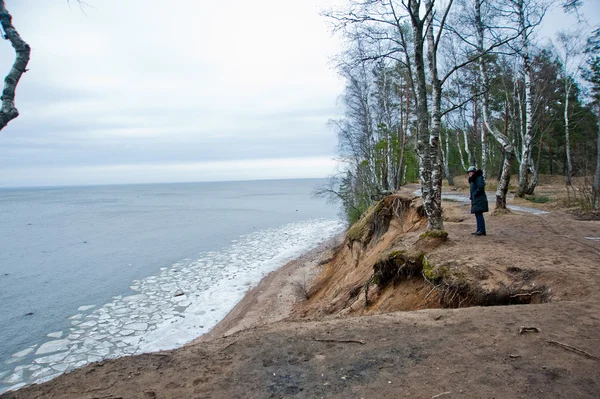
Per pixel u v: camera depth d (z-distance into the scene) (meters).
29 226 52.22
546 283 5.97
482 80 16.94
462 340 4.13
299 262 25.81
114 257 30.11
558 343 3.78
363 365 3.71
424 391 3.10
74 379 3.62
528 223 11.52
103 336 14.90
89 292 20.73
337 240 30.52
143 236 41.19
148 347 13.88
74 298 19.75
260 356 4.10
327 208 77.00
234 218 59.03
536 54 21.06
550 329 4.20
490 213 13.74
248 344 4.50
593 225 10.94
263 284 21.11
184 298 19.39
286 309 16.19
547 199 17.81
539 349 3.72
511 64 21.34
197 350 4.37
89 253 31.83
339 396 3.13
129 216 65.75
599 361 3.38
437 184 8.72
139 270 25.67
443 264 7.28
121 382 3.54
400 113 26.77
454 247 8.27
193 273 24.56
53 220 60.59
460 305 6.45
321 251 28.55
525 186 19.11
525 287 6.00
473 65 17.33
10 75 2.80
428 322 4.90
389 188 28.94
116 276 24.14
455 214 14.51
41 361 12.98
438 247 8.35
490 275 6.52
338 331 4.81
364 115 26.95
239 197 134.25
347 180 30.89
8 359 13.15
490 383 3.14
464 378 3.26
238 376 3.62
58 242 37.84
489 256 7.38
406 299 7.79
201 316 16.77
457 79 20.53
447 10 8.20
